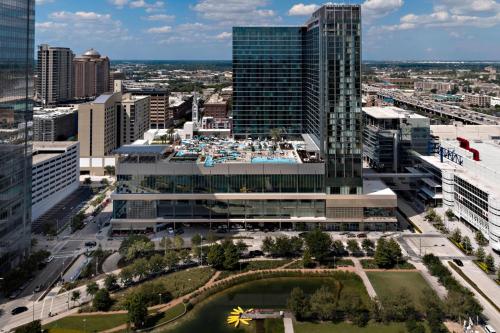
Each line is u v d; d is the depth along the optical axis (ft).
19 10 579.07
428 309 452.76
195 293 519.19
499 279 542.57
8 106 557.33
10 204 566.77
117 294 519.19
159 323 456.04
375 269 587.27
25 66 601.21
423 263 599.57
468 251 643.45
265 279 565.12
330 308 457.27
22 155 599.98
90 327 447.01
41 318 466.70
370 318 462.19
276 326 451.94
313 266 593.83
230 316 472.03
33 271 569.23
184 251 598.34
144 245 614.75
